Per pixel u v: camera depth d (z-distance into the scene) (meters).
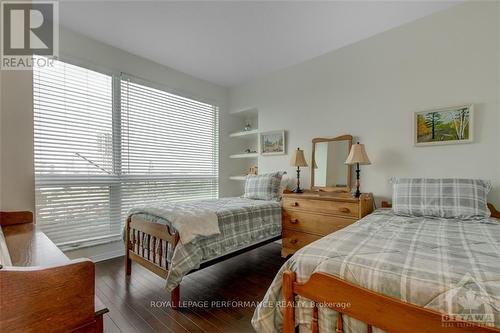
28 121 1.56
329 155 2.98
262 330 1.14
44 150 2.39
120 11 2.21
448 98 2.21
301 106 3.28
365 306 0.87
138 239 2.26
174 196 3.51
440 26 2.25
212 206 2.44
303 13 2.25
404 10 2.22
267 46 2.86
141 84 3.14
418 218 1.89
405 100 2.44
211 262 2.04
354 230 1.50
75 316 0.63
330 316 0.98
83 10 2.20
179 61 3.26
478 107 2.07
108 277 2.32
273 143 3.60
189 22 2.38
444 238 1.32
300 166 3.07
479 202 1.84
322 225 2.51
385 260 0.99
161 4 2.12
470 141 2.09
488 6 2.03
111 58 2.85
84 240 2.66
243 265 2.66
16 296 0.55
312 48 2.91
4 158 1.48
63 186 2.52
